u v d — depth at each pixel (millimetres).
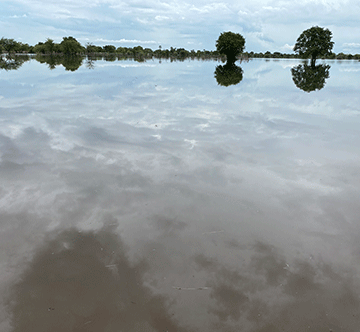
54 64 31516
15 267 2709
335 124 7992
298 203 3922
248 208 3793
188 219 3541
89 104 9953
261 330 2137
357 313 2301
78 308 2297
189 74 21641
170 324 2172
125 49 94875
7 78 16812
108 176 4621
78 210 3676
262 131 7203
